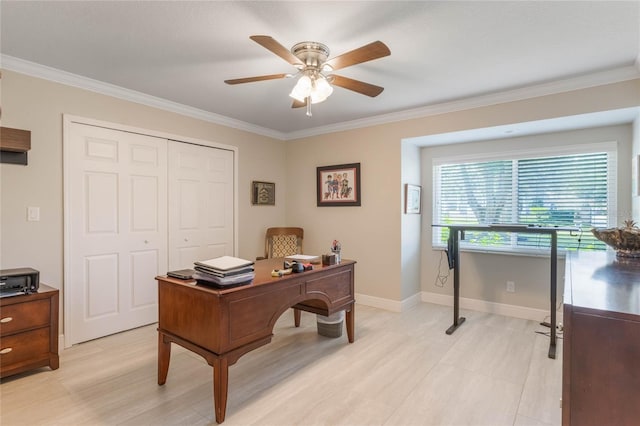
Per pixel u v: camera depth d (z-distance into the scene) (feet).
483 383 7.58
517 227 9.91
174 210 12.01
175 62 8.44
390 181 13.12
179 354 9.10
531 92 10.03
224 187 13.70
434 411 6.57
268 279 7.35
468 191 13.51
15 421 6.20
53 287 9.18
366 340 10.10
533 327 11.19
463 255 13.44
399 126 12.85
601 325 3.28
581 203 11.29
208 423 6.19
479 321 11.81
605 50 7.66
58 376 7.84
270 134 15.56
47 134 9.02
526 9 6.12
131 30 6.93
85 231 9.82
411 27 6.73
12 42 7.47
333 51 7.69
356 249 14.08
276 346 9.69
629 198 10.42
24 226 8.70
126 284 10.75
